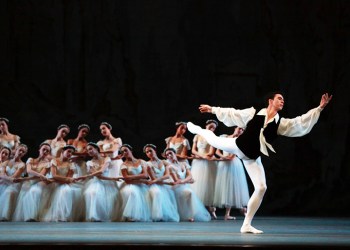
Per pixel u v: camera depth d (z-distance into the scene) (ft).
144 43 96.32
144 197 62.95
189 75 96.32
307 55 95.25
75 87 95.40
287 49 95.45
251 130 43.88
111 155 68.69
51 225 54.65
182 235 42.11
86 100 95.55
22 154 65.05
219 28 96.43
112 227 51.57
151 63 96.32
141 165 63.62
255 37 96.07
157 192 62.59
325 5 94.84
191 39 96.48
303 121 43.78
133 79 96.22
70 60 95.45
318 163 93.35
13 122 93.91
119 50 96.22
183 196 64.03
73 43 95.50
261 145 43.68
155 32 96.43
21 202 63.00
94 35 95.81
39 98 94.84
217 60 96.27
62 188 62.54
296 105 95.09
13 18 94.79
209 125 68.59
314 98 94.89
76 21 95.61
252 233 44.57
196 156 68.69
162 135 95.76
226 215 67.87
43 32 95.20
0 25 94.58
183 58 96.27
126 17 96.27
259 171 44.55
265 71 95.86
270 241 37.22
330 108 94.22
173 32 96.43
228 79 96.07
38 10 95.09
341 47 94.53
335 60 94.58
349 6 94.27
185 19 96.53
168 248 33.83
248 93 95.86
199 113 95.71
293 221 63.52
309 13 95.20
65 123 94.63
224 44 96.32
